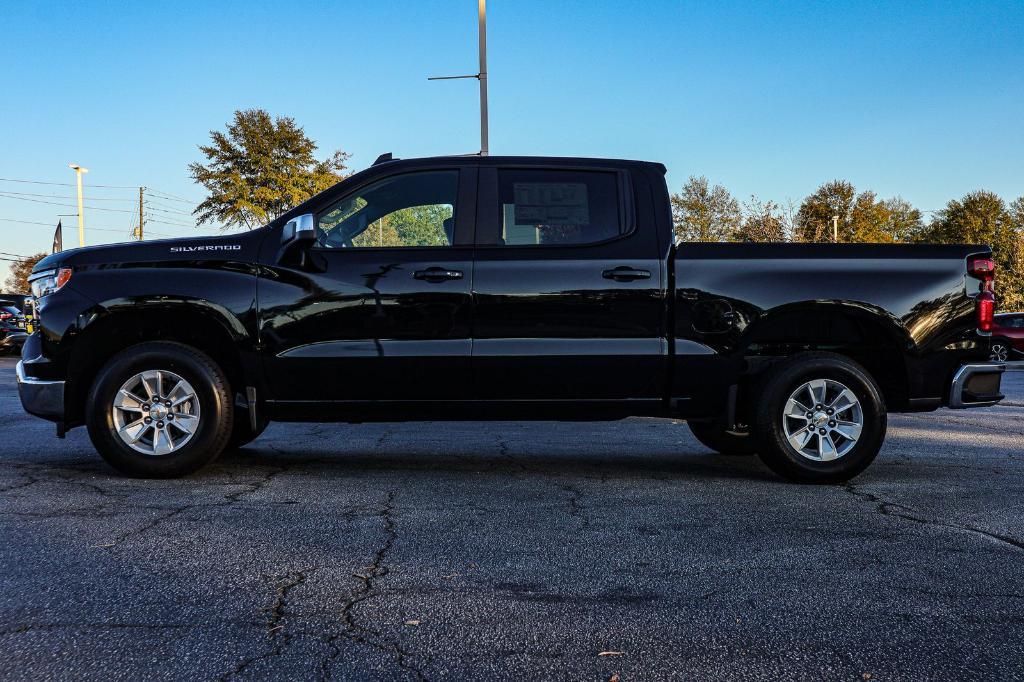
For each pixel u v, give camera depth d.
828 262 5.30
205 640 2.67
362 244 5.32
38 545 3.74
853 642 2.67
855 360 5.62
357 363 5.19
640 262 5.27
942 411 10.30
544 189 5.40
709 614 2.92
